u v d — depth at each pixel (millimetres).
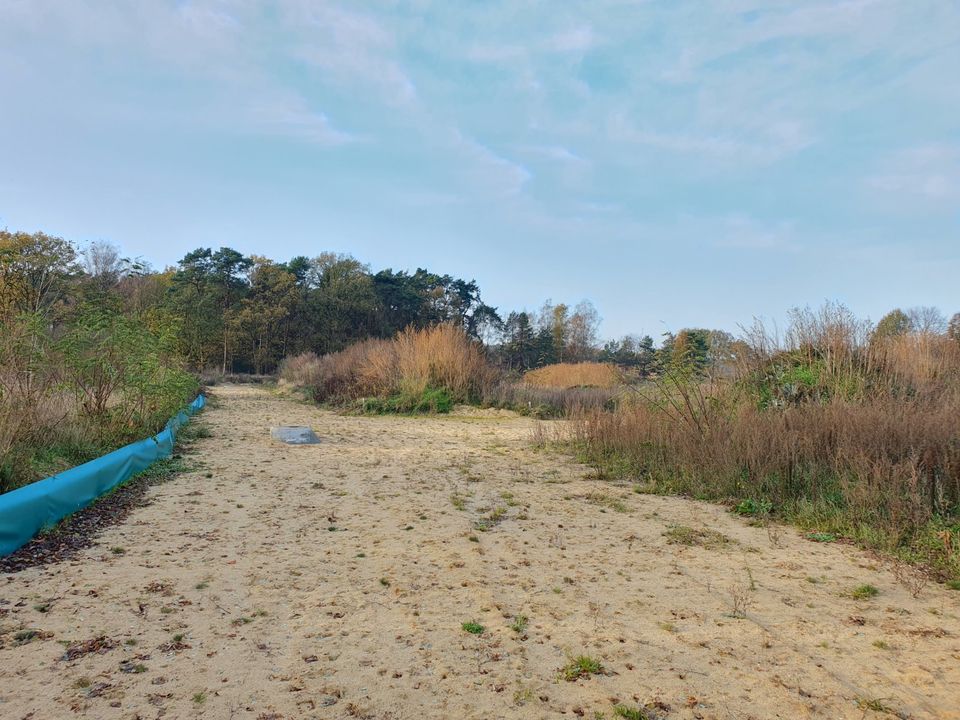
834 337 10117
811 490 6562
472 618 3678
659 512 6516
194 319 35906
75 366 8789
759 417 8141
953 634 3553
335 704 2707
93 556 4562
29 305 9680
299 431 11273
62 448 7172
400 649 3246
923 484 5871
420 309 61406
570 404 17609
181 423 12273
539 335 54844
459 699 2773
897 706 2781
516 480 8102
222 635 3357
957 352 10414
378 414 17844
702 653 3277
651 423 9492
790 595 4160
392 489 7281
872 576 4562
